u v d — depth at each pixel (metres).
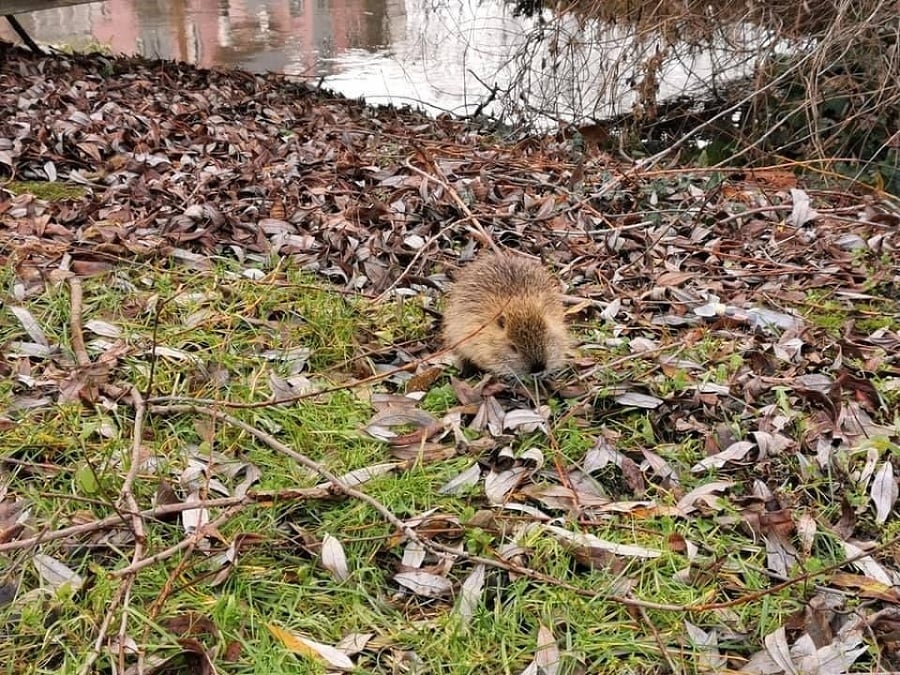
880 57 2.52
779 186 2.33
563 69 3.44
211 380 1.14
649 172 2.14
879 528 0.94
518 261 1.35
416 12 5.60
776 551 0.88
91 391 1.07
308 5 5.82
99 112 2.32
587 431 1.10
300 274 1.46
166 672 0.74
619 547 0.87
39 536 0.80
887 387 1.19
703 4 2.98
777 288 1.58
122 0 5.77
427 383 1.20
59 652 0.74
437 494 0.96
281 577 0.84
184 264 1.48
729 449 1.04
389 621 0.80
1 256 1.42
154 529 0.88
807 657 0.75
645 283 1.61
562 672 0.75
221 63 4.24
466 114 3.34
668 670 0.75
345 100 3.24
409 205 1.84
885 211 1.98
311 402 1.12
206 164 2.03
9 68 2.82
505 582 0.85
